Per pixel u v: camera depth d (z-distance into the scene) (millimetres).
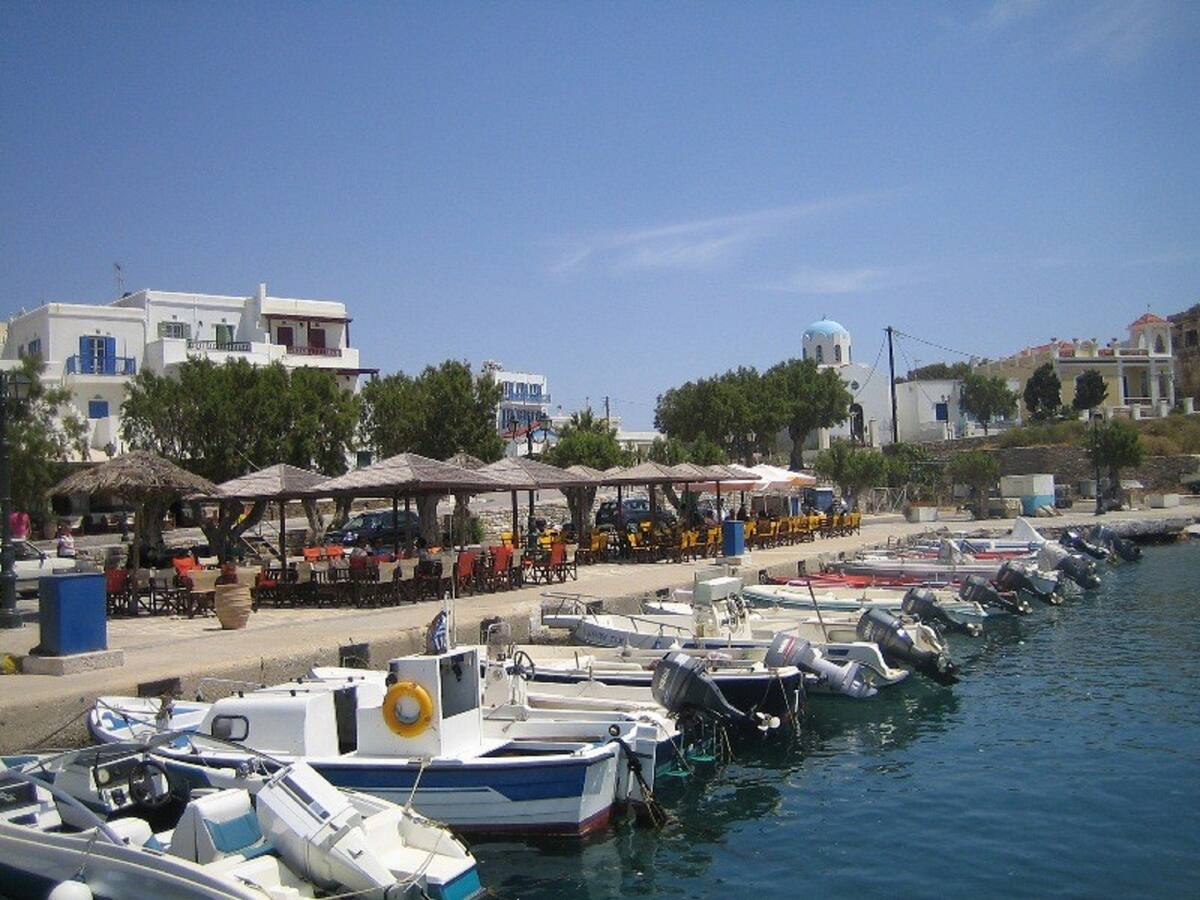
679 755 14430
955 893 10492
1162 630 25609
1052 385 83812
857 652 19016
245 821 9297
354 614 22297
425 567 24422
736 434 68500
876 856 11547
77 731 13812
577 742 12922
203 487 24562
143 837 9336
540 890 10734
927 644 20000
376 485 24750
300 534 41875
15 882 9242
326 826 9195
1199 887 10492
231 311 56844
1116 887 10547
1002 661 22594
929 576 31750
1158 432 69938
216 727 12359
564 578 28047
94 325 51812
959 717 17703
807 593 27000
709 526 36688
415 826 9805
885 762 15219
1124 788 13586
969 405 88125
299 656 17062
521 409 88500
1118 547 40812
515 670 15055
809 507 51188
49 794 10148
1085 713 17625
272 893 8383
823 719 17812
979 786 13922
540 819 11719
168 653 17219
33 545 31109
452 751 12164
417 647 19234
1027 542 37906
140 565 28219
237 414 36469
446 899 8984
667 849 11859
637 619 21312
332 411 39094
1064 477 66125
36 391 28516
